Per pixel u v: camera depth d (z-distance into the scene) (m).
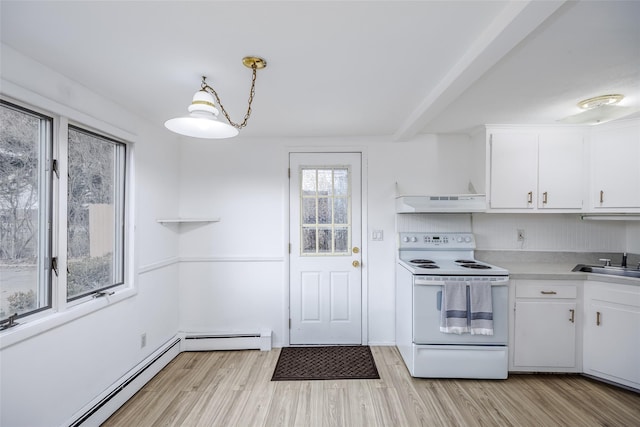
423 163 3.20
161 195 2.86
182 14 1.26
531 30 1.25
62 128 1.80
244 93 2.08
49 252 1.75
